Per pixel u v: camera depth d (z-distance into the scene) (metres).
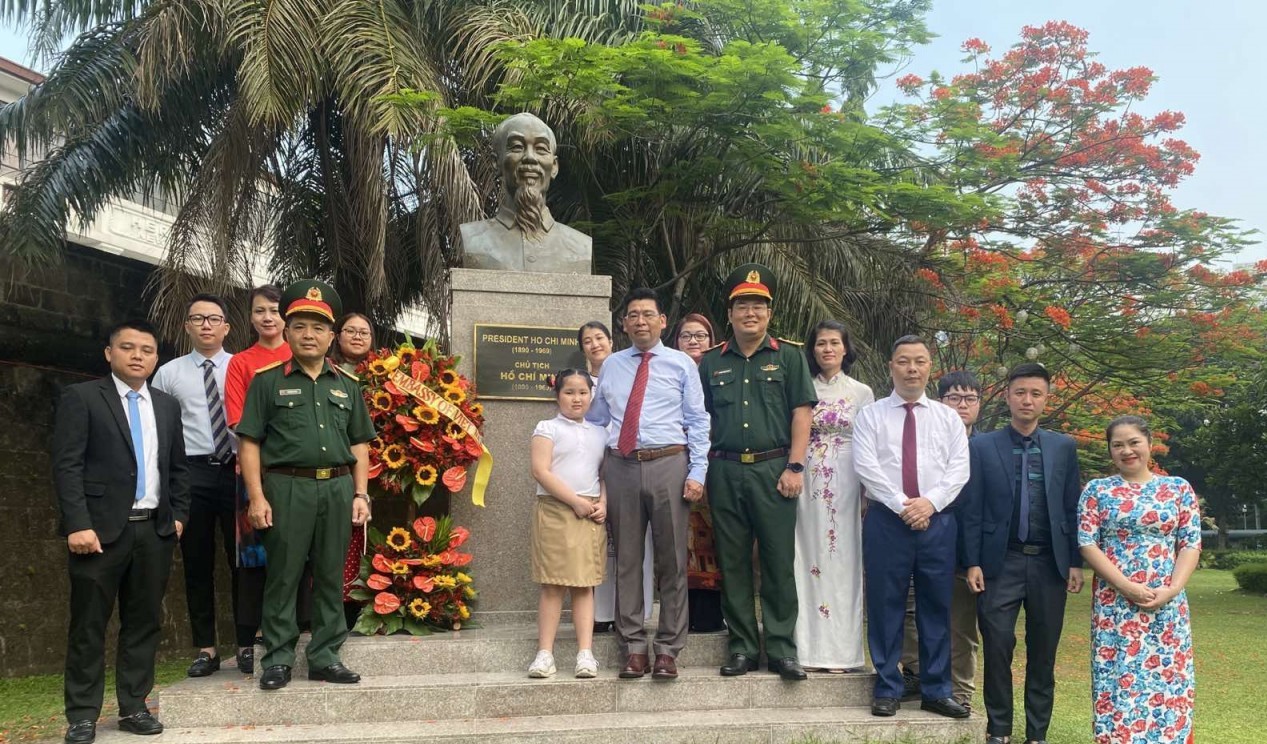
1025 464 4.51
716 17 9.31
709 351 4.98
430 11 9.51
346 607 5.32
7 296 9.39
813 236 10.42
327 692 4.31
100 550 4.15
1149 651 4.07
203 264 9.34
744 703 4.57
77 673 4.14
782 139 8.47
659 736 4.21
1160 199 11.83
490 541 5.46
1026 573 4.45
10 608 8.86
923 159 10.36
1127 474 4.25
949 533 4.50
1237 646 9.33
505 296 5.68
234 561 5.24
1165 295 11.84
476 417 5.36
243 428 4.42
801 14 8.94
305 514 4.43
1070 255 12.20
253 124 7.89
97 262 10.39
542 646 4.58
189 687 4.41
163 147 9.73
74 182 9.17
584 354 5.53
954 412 4.65
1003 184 10.84
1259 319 12.41
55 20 9.33
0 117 9.00
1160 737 4.02
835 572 4.79
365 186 9.00
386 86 8.12
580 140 9.26
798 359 4.73
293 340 4.51
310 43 8.13
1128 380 12.65
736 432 4.68
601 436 4.72
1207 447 18.72
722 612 5.05
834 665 4.72
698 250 10.23
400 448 5.17
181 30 8.14
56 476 4.15
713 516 4.74
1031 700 4.45
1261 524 39.59
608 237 10.05
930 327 12.25
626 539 4.56
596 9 9.91
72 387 4.25
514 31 9.23
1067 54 11.86
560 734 4.15
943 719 4.42
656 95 8.41
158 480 4.36
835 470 4.83
